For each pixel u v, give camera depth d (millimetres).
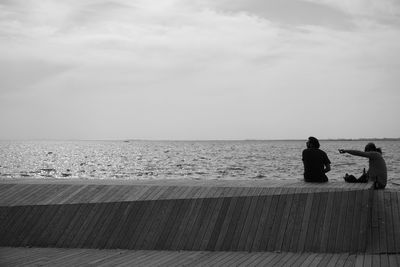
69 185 11719
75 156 94125
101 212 10297
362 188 9789
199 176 39812
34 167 57562
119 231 9789
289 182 11328
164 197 10367
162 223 9742
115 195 10828
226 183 11312
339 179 31438
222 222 9469
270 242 8906
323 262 7809
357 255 8211
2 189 11852
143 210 10109
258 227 9219
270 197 9789
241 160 68625
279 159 70812
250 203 9734
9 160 76312
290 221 9195
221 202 9891
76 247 9656
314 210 9312
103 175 43719
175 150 137125
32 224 10320
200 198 10070
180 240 9336
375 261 7746
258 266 7707
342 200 9414
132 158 82250
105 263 8234
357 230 8750
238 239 9086
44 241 9914
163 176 40656
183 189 10688
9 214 10641
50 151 132625
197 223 9578
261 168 49094
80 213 10375
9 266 8188
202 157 81875
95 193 11078
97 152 123250
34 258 8727
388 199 9633
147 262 8227
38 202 10906
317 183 11039
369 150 11250
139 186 11156
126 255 8828
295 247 8727
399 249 8242
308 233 8906
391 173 38188
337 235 8750
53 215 10445
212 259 8297
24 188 11828
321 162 11242
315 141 11430
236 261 8094
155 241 9430
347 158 74812
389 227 8773
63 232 10023
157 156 89938
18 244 9945
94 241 9703
